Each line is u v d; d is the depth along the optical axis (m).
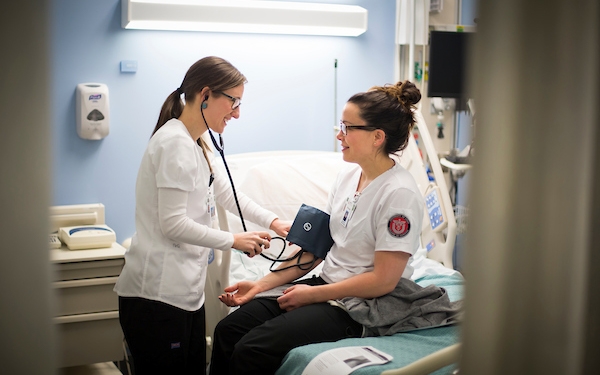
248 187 2.49
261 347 1.40
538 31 0.55
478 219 0.57
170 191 1.46
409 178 1.52
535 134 0.56
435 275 2.01
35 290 0.57
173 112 1.65
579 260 0.57
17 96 0.55
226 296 1.65
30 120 0.56
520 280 0.57
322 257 1.68
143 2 2.51
